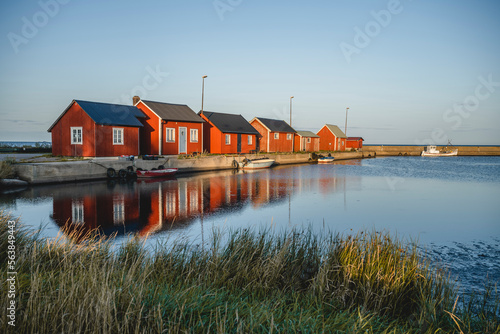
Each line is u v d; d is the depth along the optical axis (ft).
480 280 22.17
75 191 57.21
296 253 19.72
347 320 13.12
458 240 33.17
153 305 11.94
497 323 14.88
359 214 44.93
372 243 20.11
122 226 34.60
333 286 16.21
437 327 13.82
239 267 17.38
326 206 50.06
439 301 15.76
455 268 24.63
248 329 11.05
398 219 42.45
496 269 24.45
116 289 12.15
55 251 17.70
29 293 12.15
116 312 10.73
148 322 10.67
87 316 10.42
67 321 10.32
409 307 16.17
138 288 12.64
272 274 16.89
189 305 12.25
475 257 27.48
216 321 10.88
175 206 46.34
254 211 44.88
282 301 14.16
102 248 19.58
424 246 30.76
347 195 61.21
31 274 13.48
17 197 50.08
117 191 58.34
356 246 19.12
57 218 37.37
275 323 11.80
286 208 47.67
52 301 11.41
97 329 9.95
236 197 55.72
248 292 15.90
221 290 15.48
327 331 11.84
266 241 21.52
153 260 18.57
